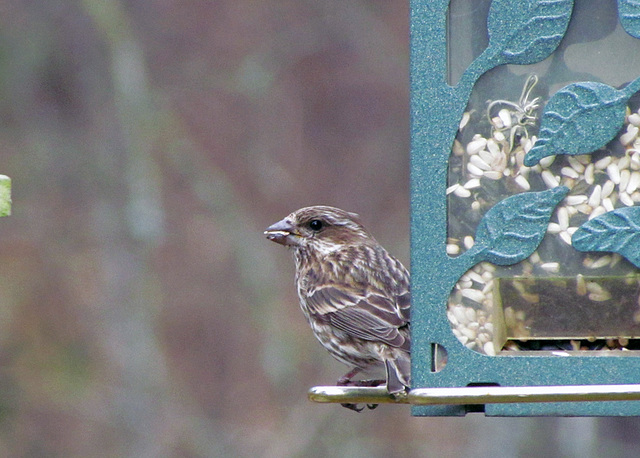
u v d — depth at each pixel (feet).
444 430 48.96
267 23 59.31
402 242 58.34
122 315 53.21
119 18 54.90
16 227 54.75
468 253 21.04
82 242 54.65
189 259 55.06
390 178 59.57
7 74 56.75
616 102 20.47
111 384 52.16
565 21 20.72
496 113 21.06
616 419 48.78
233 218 55.62
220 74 58.18
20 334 53.11
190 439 51.16
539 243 20.95
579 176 20.85
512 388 18.86
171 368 53.52
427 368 21.11
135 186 54.29
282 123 59.26
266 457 48.91
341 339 26.61
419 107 21.21
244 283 54.65
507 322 21.17
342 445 48.78
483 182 21.12
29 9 57.21
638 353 20.75
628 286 20.84
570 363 20.54
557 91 20.75
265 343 53.06
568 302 20.99
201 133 57.93
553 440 48.03
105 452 51.06
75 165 55.36
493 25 20.92
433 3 21.15
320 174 59.31
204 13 58.44
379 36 60.34
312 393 21.44
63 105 56.70
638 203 20.67
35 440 51.19
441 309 21.09
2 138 56.39
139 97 54.80
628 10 20.44
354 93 59.98
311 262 27.76
